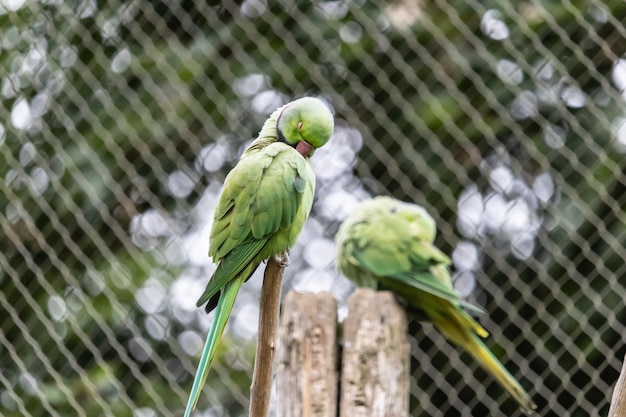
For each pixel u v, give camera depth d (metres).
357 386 5.29
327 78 9.48
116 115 9.41
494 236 8.92
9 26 9.55
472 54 9.38
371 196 9.17
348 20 9.51
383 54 9.47
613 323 8.41
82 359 9.03
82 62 9.48
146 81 9.44
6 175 9.23
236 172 5.84
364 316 5.41
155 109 9.53
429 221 6.95
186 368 8.66
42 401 8.48
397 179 9.14
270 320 4.79
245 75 9.48
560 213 8.77
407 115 9.21
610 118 8.85
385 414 5.25
